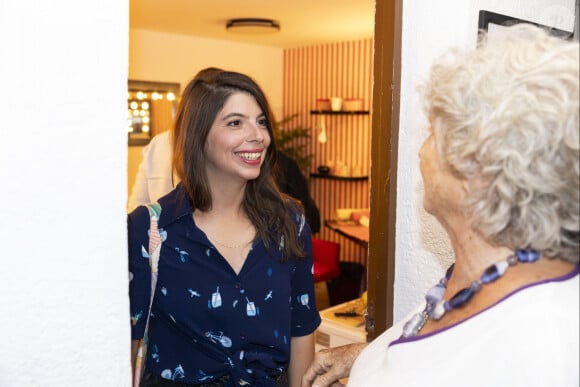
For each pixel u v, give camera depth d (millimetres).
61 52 756
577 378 620
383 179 1446
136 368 1221
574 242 652
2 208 733
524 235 654
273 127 1366
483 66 679
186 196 1262
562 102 614
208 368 1249
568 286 671
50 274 781
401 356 773
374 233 1490
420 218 1411
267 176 1362
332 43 6191
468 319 709
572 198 629
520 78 642
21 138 737
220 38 6004
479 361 673
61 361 806
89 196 801
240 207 1339
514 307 669
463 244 749
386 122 1425
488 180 675
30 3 726
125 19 806
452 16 1327
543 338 632
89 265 813
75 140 779
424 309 866
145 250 1199
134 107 5578
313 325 1441
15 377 771
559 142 613
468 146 666
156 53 5656
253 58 6445
